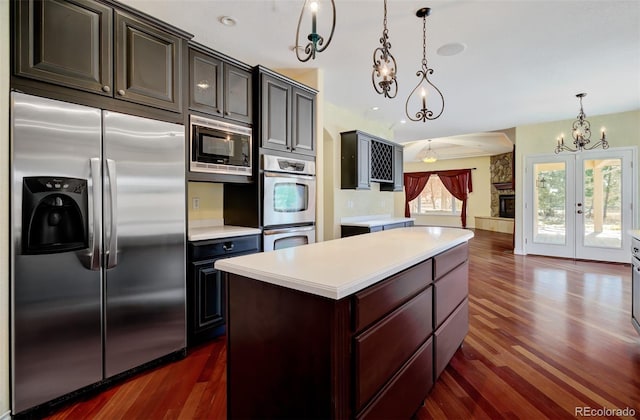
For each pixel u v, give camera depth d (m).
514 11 2.43
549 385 1.92
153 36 2.08
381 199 6.00
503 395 1.83
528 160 6.09
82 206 1.72
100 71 1.82
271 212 2.95
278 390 1.25
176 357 2.19
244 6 2.36
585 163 5.59
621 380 1.96
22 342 1.56
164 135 2.10
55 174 1.63
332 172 4.79
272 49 3.02
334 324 1.08
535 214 6.09
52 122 1.63
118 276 1.88
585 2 2.32
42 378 1.62
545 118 5.56
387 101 4.56
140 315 1.99
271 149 2.97
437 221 11.57
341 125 4.95
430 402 1.76
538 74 3.62
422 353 1.62
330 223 4.80
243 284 1.37
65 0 1.70
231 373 1.43
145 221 2.00
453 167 11.03
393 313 1.37
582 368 2.11
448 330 1.97
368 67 3.43
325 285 1.07
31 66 1.59
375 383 1.24
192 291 2.33
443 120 5.64
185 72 2.34
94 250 1.76
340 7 2.35
